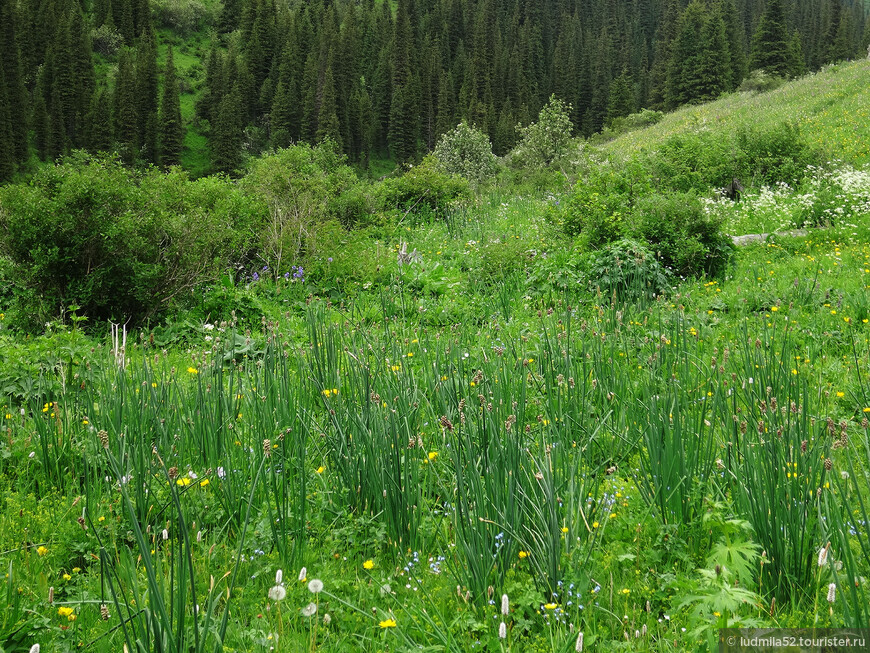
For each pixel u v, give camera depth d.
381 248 12.00
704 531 3.42
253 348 7.32
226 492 3.87
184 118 119.19
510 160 28.77
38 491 4.30
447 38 143.25
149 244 8.71
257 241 11.27
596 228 11.15
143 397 4.88
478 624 2.86
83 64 110.06
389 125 115.50
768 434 3.68
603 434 4.73
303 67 121.12
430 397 5.20
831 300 8.06
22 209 8.20
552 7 159.25
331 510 3.94
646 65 133.00
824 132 22.97
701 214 10.42
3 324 8.39
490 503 3.48
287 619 3.02
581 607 2.95
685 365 5.40
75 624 2.97
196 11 155.75
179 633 2.62
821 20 111.19
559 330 7.01
